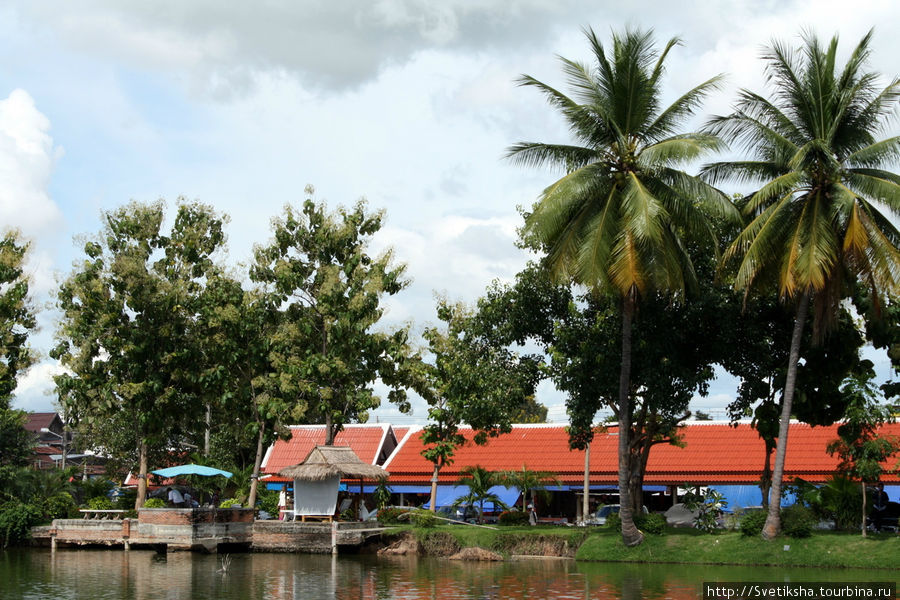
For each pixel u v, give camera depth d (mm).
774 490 35688
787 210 35125
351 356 54469
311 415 71250
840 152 36000
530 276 42156
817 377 39688
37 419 110000
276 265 54406
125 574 35281
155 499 50875
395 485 57188
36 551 47344
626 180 36531
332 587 30875
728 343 38469
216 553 45469
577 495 54281
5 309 56500
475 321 44500
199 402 58156
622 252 34406
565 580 31875
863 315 39969
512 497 53625
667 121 37500
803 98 35500
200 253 56875
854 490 38406
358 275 53906
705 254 39562
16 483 51406
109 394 53219
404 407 56844
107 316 52625
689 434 54406
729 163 37844
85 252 54094
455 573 35188
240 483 60500
